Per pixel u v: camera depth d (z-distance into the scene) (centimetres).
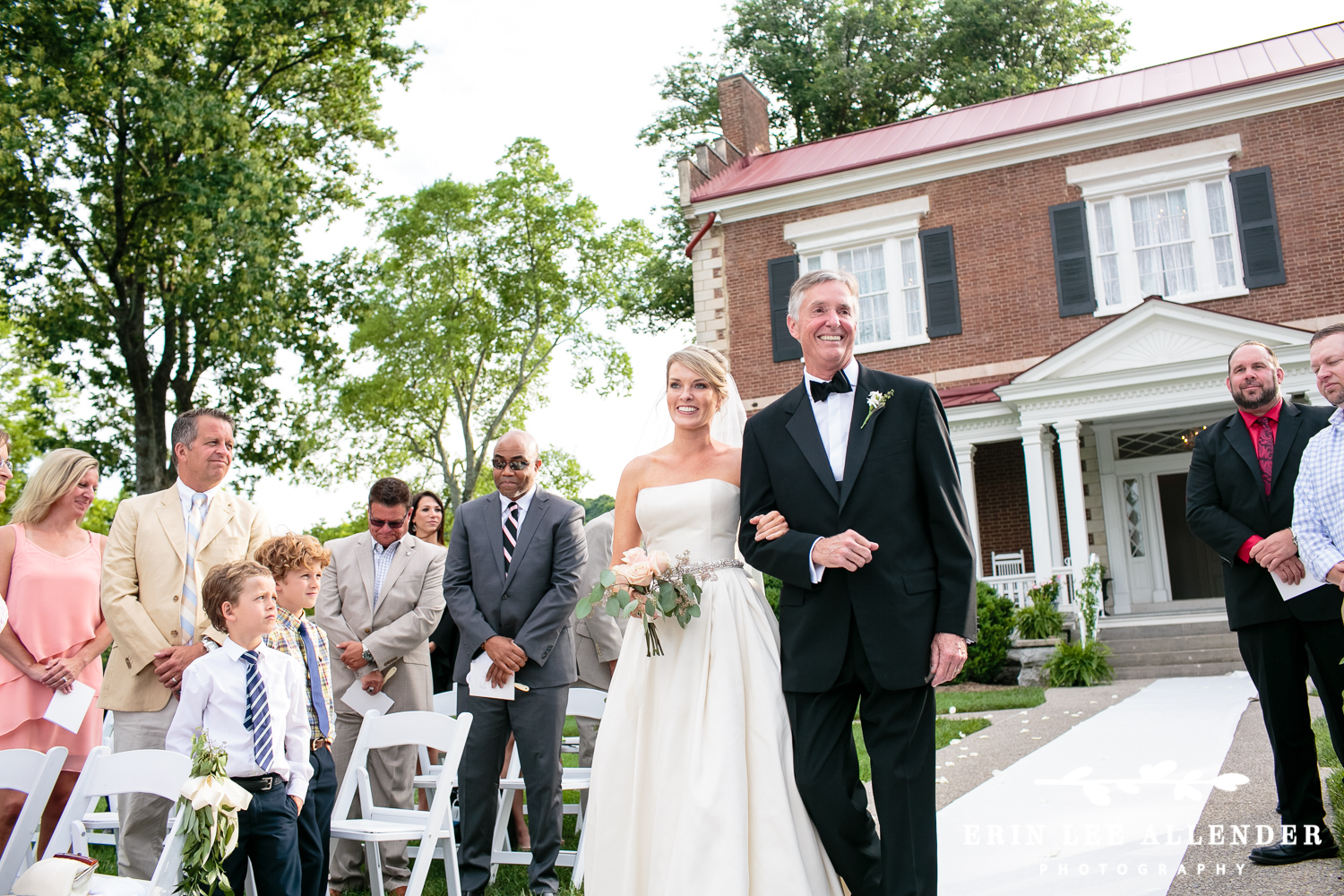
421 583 573
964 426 1694
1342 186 1554
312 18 2300
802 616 350
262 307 2033
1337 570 364
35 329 2281
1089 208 1720
